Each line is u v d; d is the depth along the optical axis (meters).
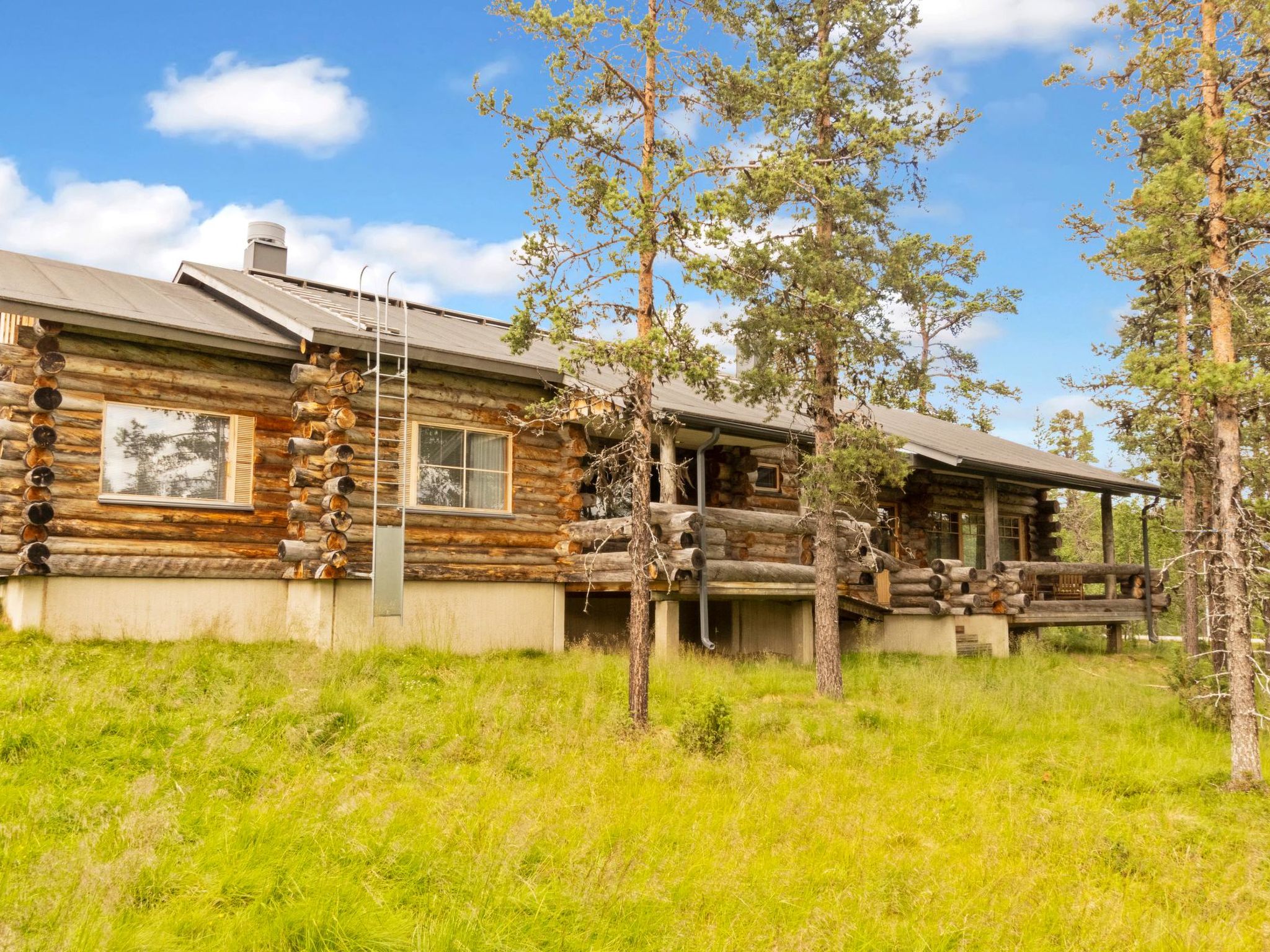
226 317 13.95
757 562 16.41
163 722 8.05
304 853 5.47
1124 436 17.81
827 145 13.41
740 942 5.00
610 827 6.41
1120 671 19.39
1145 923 5.68
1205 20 10.14
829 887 5.91
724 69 10.14
